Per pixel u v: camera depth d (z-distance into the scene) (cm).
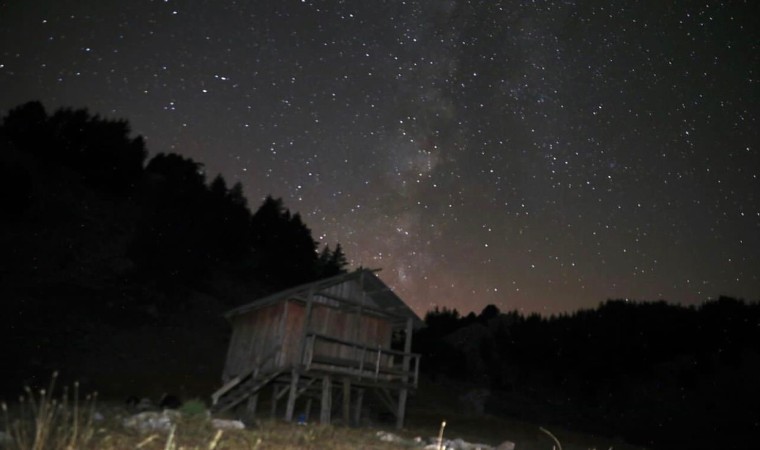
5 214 4312
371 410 2944
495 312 8288
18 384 2359
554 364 6134
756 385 5372
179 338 3997
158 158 7244
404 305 2120
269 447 971
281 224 7119
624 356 5875
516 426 3092
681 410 5112
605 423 4822
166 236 5128
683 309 6669
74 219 4897
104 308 3878
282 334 1914
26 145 5531
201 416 1219
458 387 5444
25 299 3469
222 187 6894
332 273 7300
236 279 5875
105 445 761
